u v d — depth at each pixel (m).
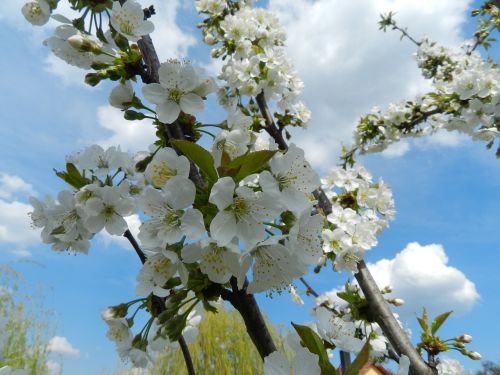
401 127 0.72
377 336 0.37
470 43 0.89
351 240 0.39
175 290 0.20
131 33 0.20
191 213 0.15
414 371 0.33
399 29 0.95
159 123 0.20
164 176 0.16
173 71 0.19
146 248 0.16
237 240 0.15
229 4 0.66
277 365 0.12
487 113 0.61
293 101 0.53
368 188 0.47
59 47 0.23
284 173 0.16
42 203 0.26
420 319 0.35
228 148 0.19
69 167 0.24
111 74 0.20
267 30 0.57
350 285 0.42
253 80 0.50
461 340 0.34
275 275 0.16
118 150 0.26
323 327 0.17
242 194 0.15
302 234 0.17
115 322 0.24
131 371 0.75
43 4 0.25
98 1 0.22
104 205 0.23
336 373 0.12
